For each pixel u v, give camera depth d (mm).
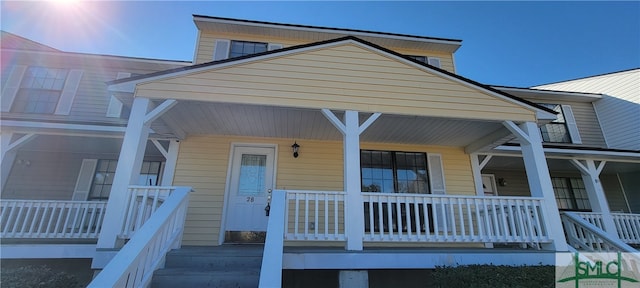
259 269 3520
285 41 7672
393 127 5277
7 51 7316
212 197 5520
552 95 9195
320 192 3861
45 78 7398
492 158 6988
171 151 5668
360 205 3852
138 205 4137
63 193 6469
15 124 5195
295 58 4449
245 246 4992
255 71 4305
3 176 5195
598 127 9328
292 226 5523
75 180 6594
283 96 4242
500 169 8109
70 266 4680
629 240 6355
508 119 4637
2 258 4133
